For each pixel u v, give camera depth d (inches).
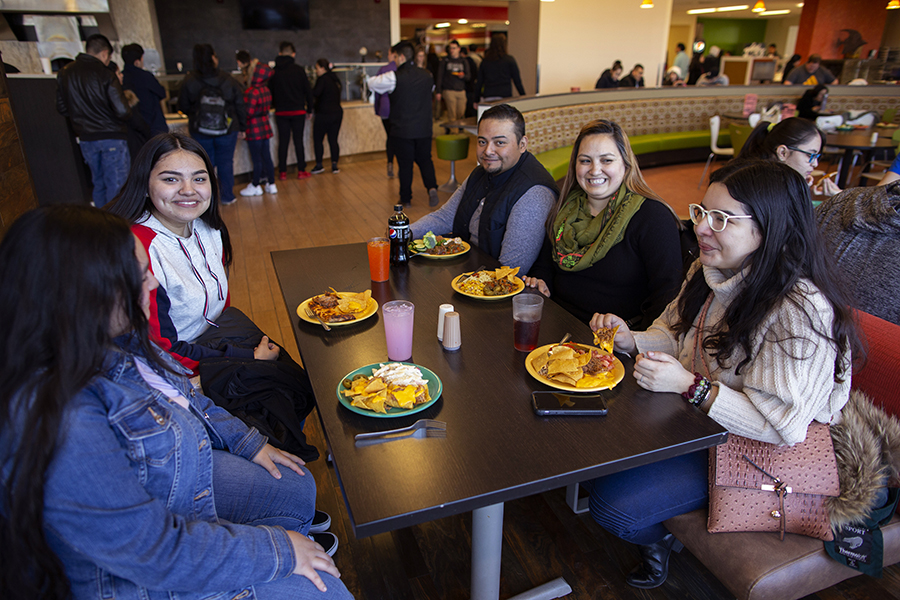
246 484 44.2
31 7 170.9
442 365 49.7
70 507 27.2
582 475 36.6
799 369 41.3
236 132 194.2
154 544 29.2
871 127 217.5
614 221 69.6
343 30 367.2
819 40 422.3
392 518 32.5
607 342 51.3
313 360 50.7
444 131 358.0
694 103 283.1
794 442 42.2
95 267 27.9
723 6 514.6
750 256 44.8
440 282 69.5
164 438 32.0
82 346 27.7
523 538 63.2
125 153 170.9
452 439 39.6
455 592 56.5
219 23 343.6
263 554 33.6
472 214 88.1
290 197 210.1
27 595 28.1
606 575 58.2
